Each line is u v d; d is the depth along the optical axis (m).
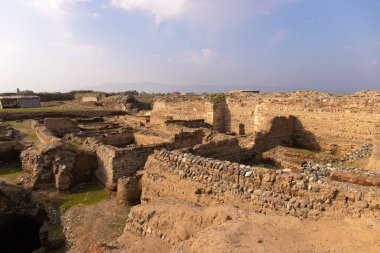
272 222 8.06
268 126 22.56
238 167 10.09
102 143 21.50
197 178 10.85
